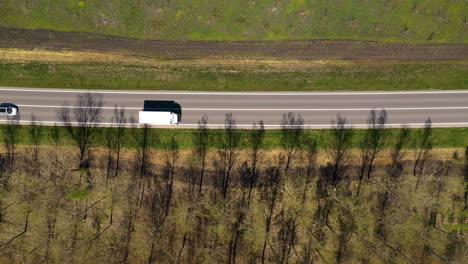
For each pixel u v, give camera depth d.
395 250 38.31
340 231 38.69
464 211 38.16
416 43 38.47
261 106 38.47
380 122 38.19
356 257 38.47
